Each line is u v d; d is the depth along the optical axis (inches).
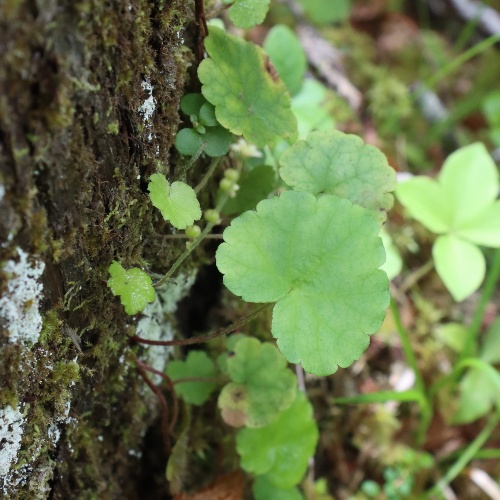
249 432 15.3
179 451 15.2
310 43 24.4
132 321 14.3
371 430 18.5
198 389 15.3
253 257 13.0
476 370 19.2
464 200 17.8
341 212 13.0
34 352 12.9
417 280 21.2
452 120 25.1
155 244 14.2
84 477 14.6
